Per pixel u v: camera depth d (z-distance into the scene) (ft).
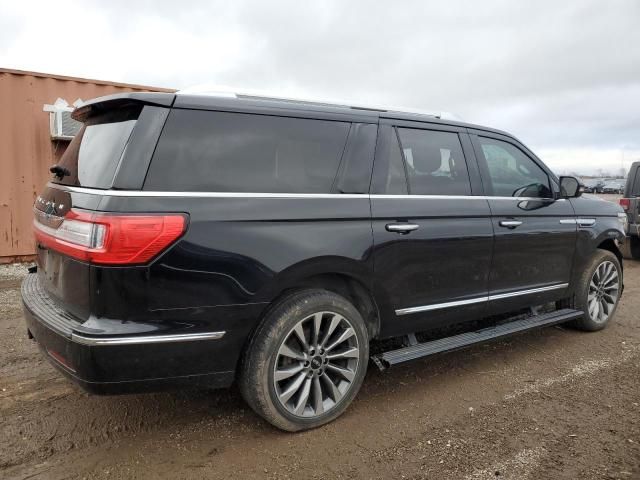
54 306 9.59
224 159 9.46
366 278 10.85
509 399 11.97
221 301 9.08
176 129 9.11
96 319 8.41
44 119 25.03
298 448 9.78
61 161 10.95
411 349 12.03
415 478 8.87
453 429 10.53
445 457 9.50
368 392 12.27
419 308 11.93
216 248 8.95
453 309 12.62
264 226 9.52
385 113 12.00
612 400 11.94
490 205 13.30
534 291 14.66
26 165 24.80
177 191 8.82
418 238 11.62
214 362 9.24
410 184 11.94
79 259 8.54
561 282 15.58
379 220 11.04
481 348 15.49
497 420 10.93
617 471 9.07
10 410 11.03
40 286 10.97
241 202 9.35
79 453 9.48
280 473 8.99
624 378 13.25
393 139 11.90
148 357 8.57
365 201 10.94
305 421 10.23
